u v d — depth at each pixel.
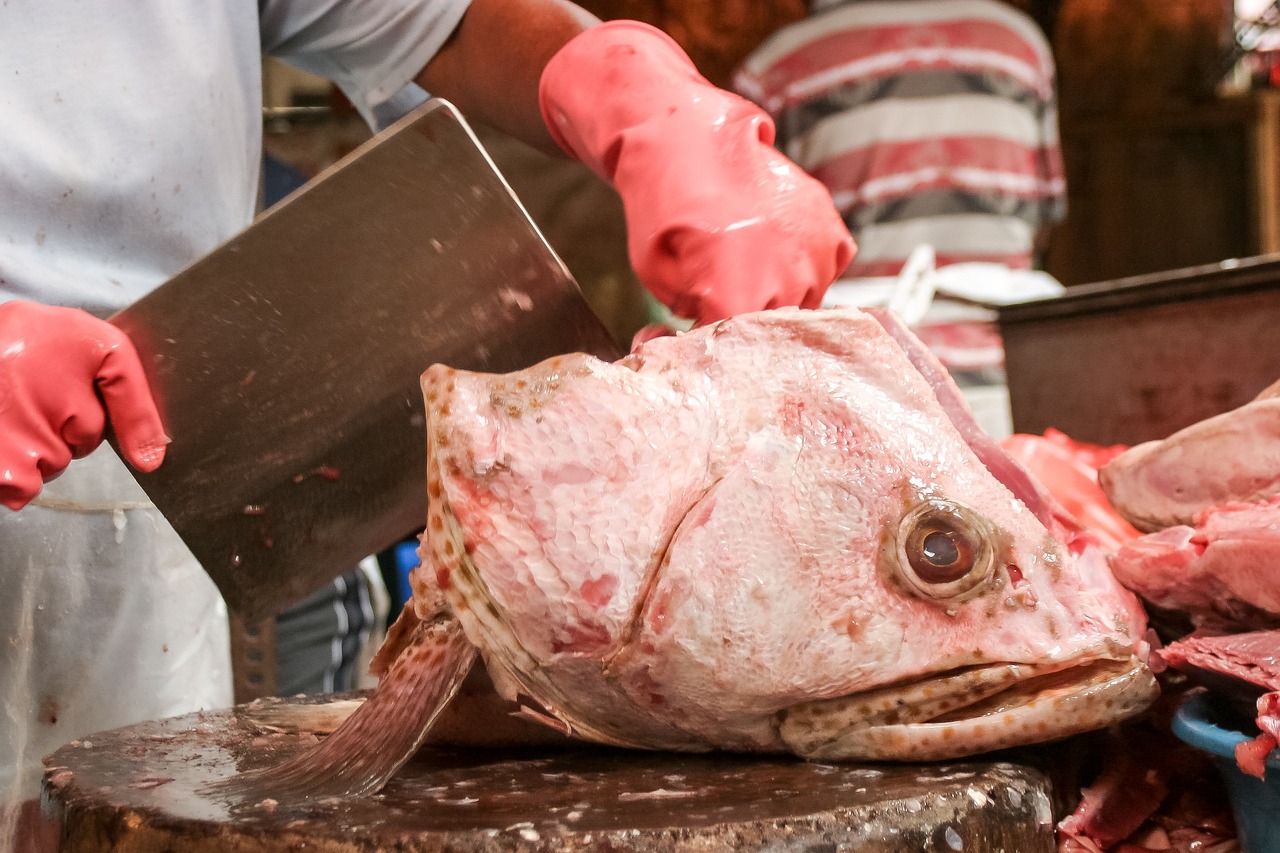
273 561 1.27
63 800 0.89
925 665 0.91
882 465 0.94
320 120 2.88
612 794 0.86
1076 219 6.33
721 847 0.75
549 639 0.93
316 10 1.71
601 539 0.92
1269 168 6.01
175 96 1.50
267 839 0.78
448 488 0.94
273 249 1.14
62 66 1.40
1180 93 6.09
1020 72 3.58
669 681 0.94
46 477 1.17
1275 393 1.25
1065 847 0.91
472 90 1.64
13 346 1.13
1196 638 0.96
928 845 0.79
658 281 1.17
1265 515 0.99
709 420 0.95
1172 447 1.18
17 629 1.46
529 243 1.11
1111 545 1.17
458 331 1.16
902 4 3.50
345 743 0.94
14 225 1.39
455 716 1.06
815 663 0.91
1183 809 0.98
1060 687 0.90
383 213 1.12
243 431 1.22
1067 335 2.00
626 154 1.22
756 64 3.74
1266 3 5.70
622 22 1.37
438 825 0.79
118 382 1.16
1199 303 1.73
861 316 0.99
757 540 0.92
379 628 2.55
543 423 0.94
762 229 1.12
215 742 1.11
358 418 1.21
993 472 1.03
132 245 1.50
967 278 2.80
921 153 3.49
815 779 0.88
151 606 1.58
